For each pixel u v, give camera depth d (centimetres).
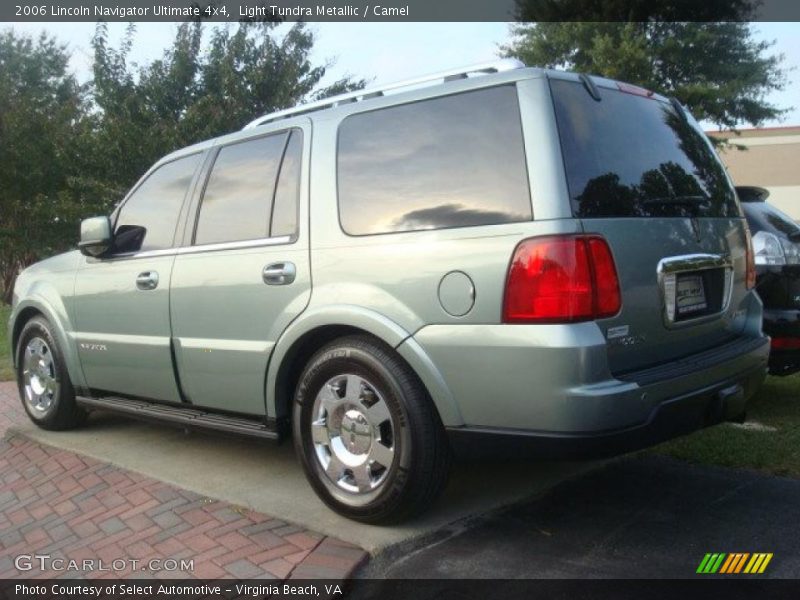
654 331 315
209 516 367
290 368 375
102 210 1108
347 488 347
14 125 1419
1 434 555
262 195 395
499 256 296
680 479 395
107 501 402
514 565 307
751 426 479
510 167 304
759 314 399
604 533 333
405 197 334
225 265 395
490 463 420
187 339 416
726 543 321
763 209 525
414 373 323
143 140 1066
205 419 417
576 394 280
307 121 385
